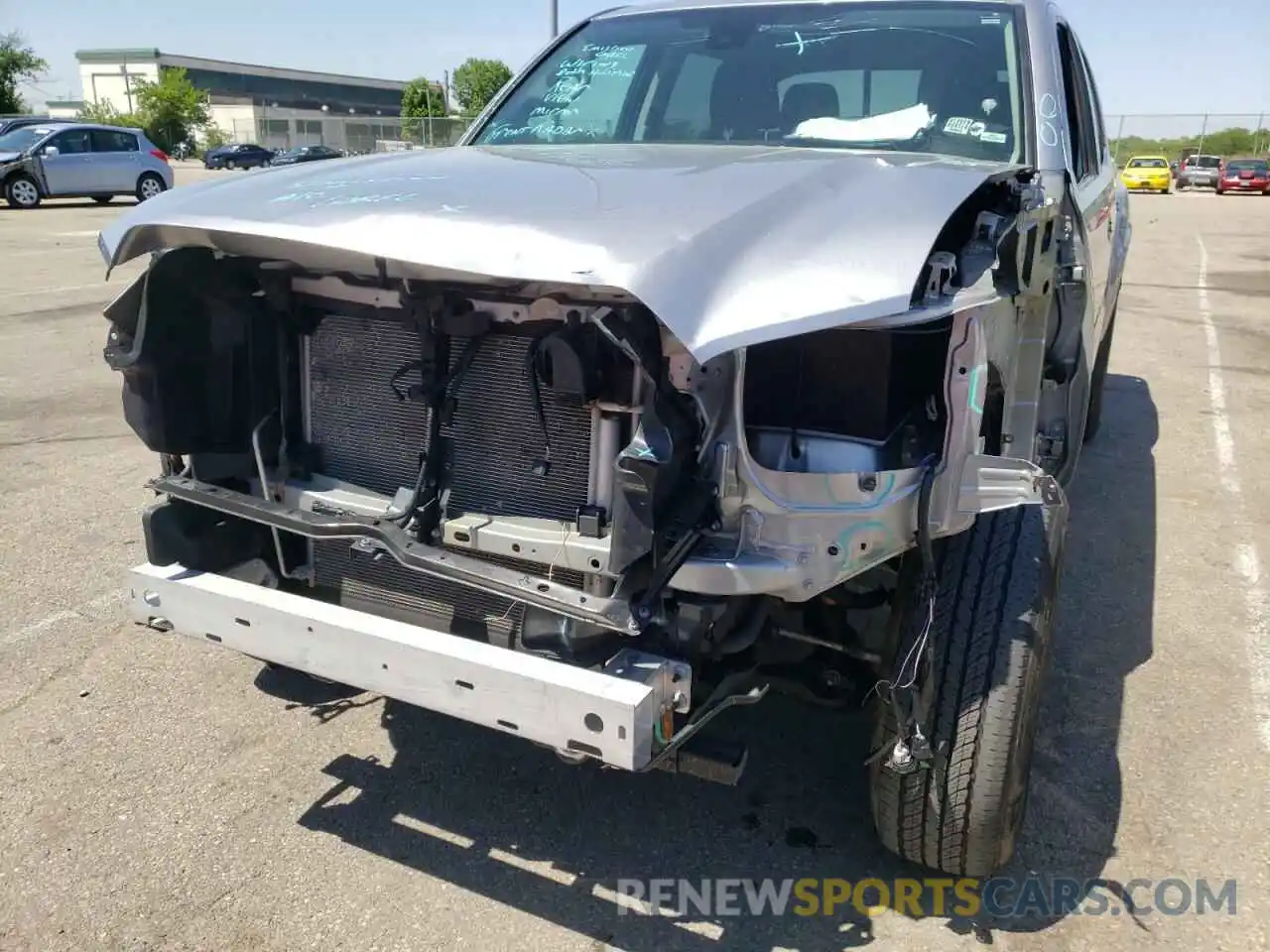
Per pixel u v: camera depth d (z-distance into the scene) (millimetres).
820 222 2232
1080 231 3463
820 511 2207
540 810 3041
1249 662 3859
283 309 2740
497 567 2348
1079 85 4367
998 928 2600
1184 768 3230
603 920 2627
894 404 2316
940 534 2334
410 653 2301
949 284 2225
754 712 3477
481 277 2301
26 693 3598
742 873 2793
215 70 91812
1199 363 8805
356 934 2574
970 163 2994
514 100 4109
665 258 2049
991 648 2467
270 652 2523
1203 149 48062
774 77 3607
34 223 19031
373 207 2352
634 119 3744
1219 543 4945
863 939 2568
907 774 2523
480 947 2537
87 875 2758
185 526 2852
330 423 2785
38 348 8719
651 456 2119
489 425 2504
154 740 3352
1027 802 2949
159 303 2684
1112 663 3848
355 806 3047
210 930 2578
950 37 3529
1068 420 3674
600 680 2141
